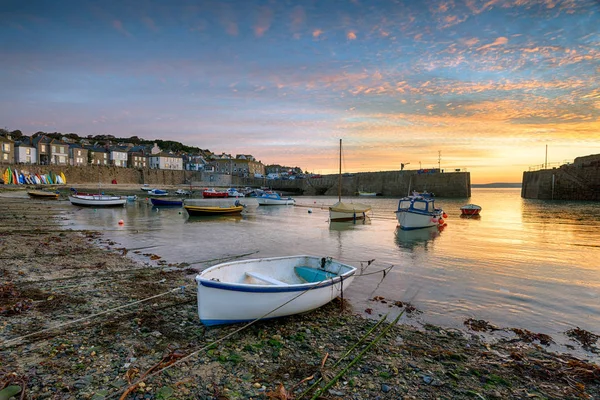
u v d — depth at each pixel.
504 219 32.22
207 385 4.96
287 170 169.38
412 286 10.41
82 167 78.56
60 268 11.35
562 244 18.45
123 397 4.49
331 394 4.85
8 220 25.34
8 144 71.31
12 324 6.74
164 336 6.45
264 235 21.80
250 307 6.79
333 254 15.62
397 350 6.29
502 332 7.25
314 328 7.12
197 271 11.59
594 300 9.27
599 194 52.19
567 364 5.88
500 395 4.96
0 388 4.52
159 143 151.75
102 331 6.59
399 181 82.38
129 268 11.77
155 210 40.72
